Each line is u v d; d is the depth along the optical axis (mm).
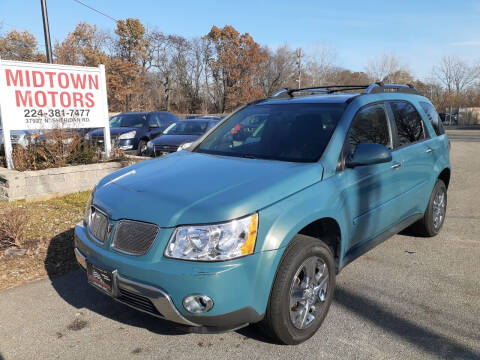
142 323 3400
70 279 4203
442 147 5305
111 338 3182
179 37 63969
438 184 5281
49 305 3686
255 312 2721
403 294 3859
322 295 3213
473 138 26016
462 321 3379
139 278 2709
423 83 64875
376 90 4375
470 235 5566
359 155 3434
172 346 3072
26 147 7902
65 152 7898
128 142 12750
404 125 4562
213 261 2586
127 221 2867
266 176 3076
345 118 3736
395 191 4180
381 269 4438
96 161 8305
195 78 67375
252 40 61125
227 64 60906
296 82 59531
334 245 3451
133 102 53500
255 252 2676
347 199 3396
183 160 3762
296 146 3645
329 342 3096
